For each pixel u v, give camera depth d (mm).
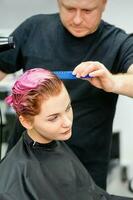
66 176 887
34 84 766
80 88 1079
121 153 2348
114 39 1112
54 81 776
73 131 1099
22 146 870
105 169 1180
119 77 988
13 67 1230
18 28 1204
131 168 2361
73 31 1049
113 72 1109
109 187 2264
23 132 977
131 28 2166
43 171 852
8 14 2184
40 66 1144
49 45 1140
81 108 1101
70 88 1082
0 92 1913
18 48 1189
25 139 874
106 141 1160
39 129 812
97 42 1106
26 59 1178
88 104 1101
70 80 1069
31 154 859
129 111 2275
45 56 1140
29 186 807
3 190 779
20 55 1204
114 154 2277
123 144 2336
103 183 1179
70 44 1112
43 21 1176
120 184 2311
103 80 942
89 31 1050
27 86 767
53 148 897
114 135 2250
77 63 1111
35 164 847
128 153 2354
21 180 805
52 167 874
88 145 1122
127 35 1131
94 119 1113
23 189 794
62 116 791
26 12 2170
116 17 2162
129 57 1067
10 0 2156
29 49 1166
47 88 766
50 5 2141
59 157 904
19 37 1188
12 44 1031
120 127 2305
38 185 823
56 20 1159
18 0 2152
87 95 1087
